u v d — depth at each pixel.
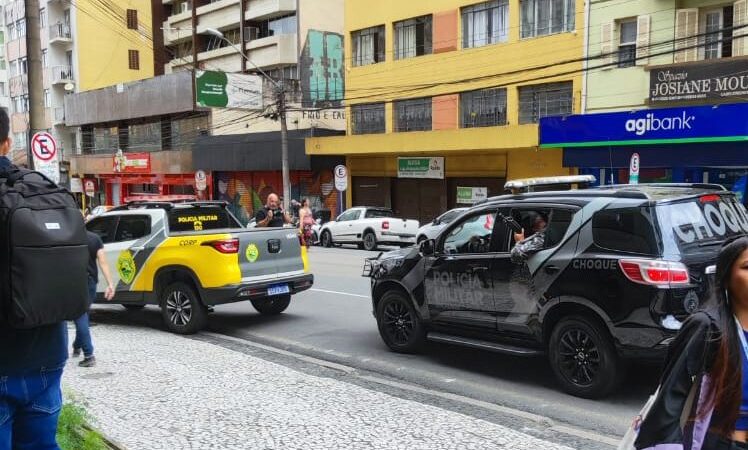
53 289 2.50
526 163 22.75
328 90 37.16
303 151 29.80
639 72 19.03
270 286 8.70
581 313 5.55
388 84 27.23
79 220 2.68
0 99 59.41
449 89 24.72
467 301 6.46
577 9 20.44
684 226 5.21
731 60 16.89
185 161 37.66
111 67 49.38
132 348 7.60
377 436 4.67
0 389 2.50
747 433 2.10
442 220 19.30
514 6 22.28
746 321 2.14
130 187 44.12
